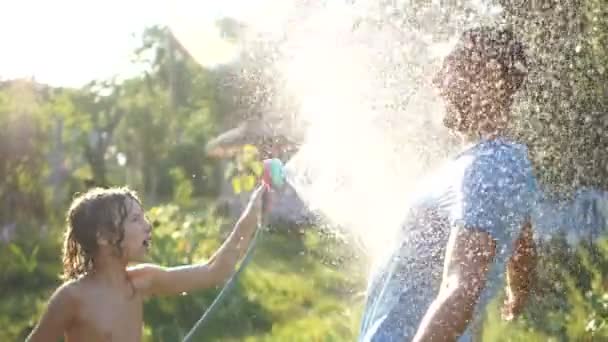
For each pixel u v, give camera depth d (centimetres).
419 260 260
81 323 384
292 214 807
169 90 1279
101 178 1202
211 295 684
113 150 1259
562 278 546
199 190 1191
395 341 262
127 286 389
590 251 543
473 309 247
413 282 261
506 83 267
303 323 641
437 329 244
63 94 1197
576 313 554
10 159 1070
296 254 769
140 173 1258
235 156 1053
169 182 1251
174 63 1274
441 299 247
